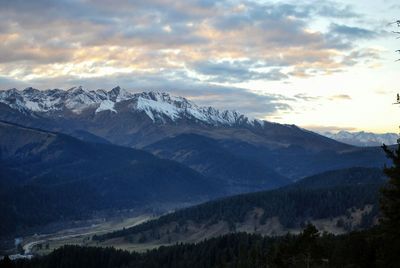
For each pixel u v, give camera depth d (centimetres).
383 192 4925
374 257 6412
